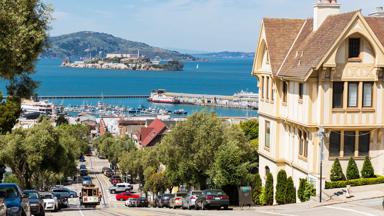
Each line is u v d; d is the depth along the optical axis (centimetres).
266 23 5091
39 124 7912
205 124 5716
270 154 5062
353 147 4347
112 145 15738
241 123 8225
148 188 9250
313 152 4284
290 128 4759
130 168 11956
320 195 3928
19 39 2802
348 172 4288
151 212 4041
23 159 7619
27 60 3036
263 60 5281
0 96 6322
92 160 19200
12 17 2762
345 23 4166
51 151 7675
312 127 4247
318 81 4234
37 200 3388
